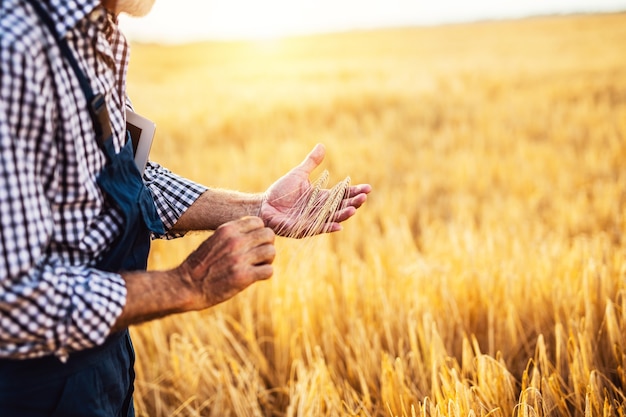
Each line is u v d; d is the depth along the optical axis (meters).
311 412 2.12
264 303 3.18
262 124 12.04
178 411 2.43
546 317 2.78
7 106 1.00
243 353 2.74
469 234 3.98
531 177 6.49
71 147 1.12
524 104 12.60
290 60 41.97
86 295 1.10
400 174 7.16
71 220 1.17
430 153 8.07
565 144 8.49
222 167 7.77
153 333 2.90
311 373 2.33
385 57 36.66
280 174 7.25
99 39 1.17
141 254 1.37
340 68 27.89
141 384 2.69
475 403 1.96
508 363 2.54
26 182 1.03
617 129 9.20
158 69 37.50
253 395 2.43
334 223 1.59
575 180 6.45
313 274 3.36
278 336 2.86
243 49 61.78
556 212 5.23
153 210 1.44
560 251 3.54
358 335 2.69
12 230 1.01
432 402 2.11
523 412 1.85
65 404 1.25
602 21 61.22
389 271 3.53
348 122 11.53
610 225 4.84
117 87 1.30
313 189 1.67
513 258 3.36
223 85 23.09
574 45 35.75
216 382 2.58
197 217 1.65
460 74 20.67
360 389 2.55
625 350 2.38
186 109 14.77
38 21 1.07
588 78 17.03
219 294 1.24
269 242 1.29
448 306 2.84
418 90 15.69
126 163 1.32
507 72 20.34
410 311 2.63
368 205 5.77
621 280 2.80
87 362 1.28
